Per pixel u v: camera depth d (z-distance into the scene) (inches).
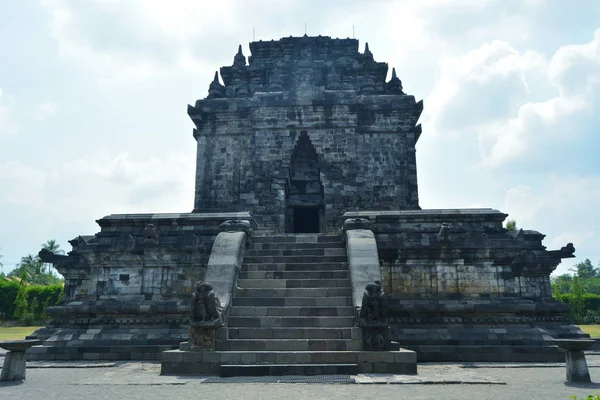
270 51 1379.2
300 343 540.7
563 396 387.9
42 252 884.0
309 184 1217.4
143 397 382.9
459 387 427.5
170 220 912.3
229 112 1207.6
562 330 728.3
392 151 1197.7
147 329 730.8
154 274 783.1
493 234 868.6
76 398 384.8
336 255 742.5
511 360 664.4
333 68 1269.7
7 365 492.7
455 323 717.3
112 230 906.7
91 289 781.9
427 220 913.5
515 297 753.0
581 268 4350.4
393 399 366.9
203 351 523.8
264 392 398.3
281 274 687.1
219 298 603.5
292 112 1181.7
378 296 544.1
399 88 1318.9
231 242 719.1
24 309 2194.9
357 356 512.7
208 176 1192.8
